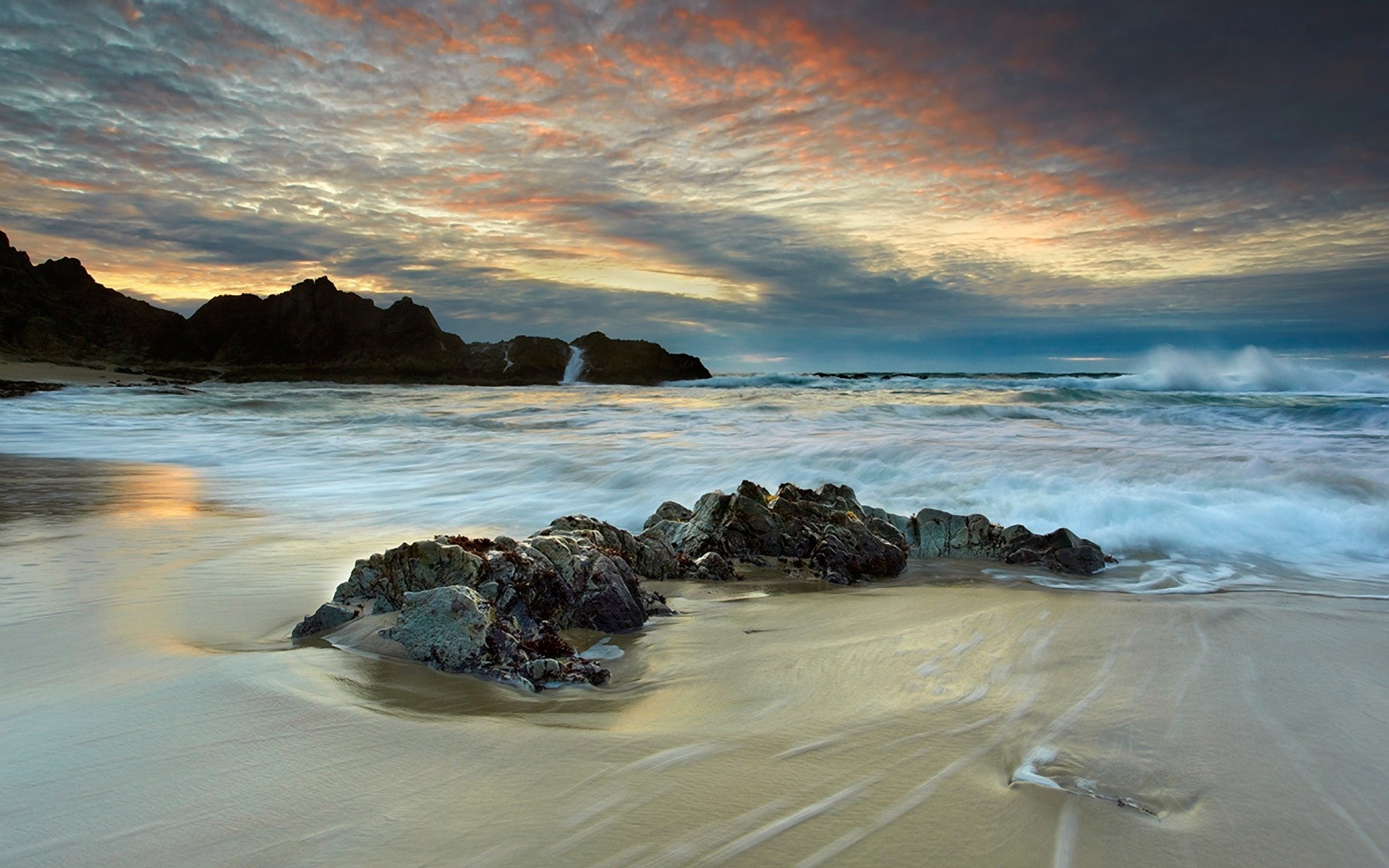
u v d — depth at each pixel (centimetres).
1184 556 808
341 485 1266
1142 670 446
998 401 2562
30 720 345
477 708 372
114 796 279
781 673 443
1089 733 353
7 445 1823
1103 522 925
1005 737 347
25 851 244
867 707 386
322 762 308
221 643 479
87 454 1673
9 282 5422
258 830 257
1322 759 331
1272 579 720
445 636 436
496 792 285
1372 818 283
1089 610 591
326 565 721
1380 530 855
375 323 5666
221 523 955
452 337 5747
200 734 332
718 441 1633
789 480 1199
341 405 3080
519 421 2336
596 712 376
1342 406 1858
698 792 288
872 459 1309
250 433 2077
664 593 664
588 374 5481
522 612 518
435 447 1711
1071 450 1351
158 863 239
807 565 766
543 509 1071
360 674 412
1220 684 422
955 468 1212
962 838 260
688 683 427
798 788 293
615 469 1302
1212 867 250
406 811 271
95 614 541
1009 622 554
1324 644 497
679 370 5662
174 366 5325
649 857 244
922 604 618
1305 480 1076
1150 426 1819
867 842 256
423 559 516
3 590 612
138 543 819
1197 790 301
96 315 5762
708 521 829
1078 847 258
